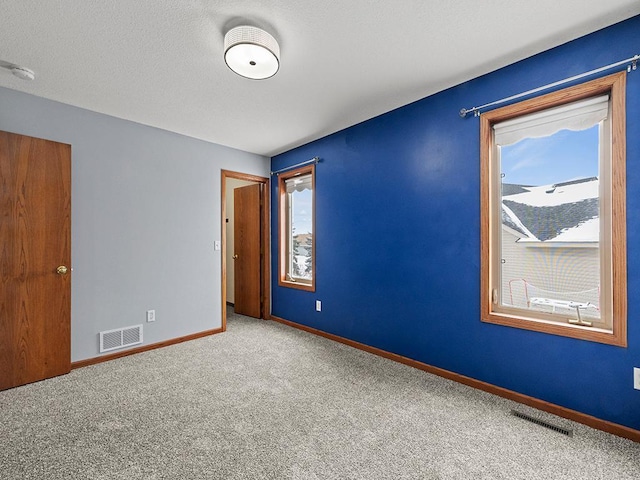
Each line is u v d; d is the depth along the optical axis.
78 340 2.69
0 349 2.23
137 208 3.07
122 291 2.96
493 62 2.08
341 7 1.58
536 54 1.99
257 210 4.38
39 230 2.42
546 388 1.96
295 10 1.60
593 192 1.88
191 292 3.47
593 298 1.88
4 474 1.42
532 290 2.11
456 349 2.39
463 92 2.34
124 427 1.79
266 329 3.86
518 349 2.08
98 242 2.82
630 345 1.67
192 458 1.53
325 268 3.54
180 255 3.39
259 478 1.40
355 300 3.19
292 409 1.99
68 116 2.66
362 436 1.71
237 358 2.88
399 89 2.45
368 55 2.00
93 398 2.12
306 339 3.45
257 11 1.60
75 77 2.23
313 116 2.96
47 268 2.45
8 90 2.38
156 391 2.23
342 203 3.32
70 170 2.58
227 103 2.67
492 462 1.51
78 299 2.70
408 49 1.94
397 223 2.79
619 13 1.63
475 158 2.28
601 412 1.76
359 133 3.13
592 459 1.52
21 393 2.19
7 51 1.92
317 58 2.03
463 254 2.35
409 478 1.41
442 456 1.55
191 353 3.01
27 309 2.35
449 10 1.61
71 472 1.43
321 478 1.41
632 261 1.66
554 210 2.03
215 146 3.73
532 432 1.74
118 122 2.95
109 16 1.62
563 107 1.92
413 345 2.68
